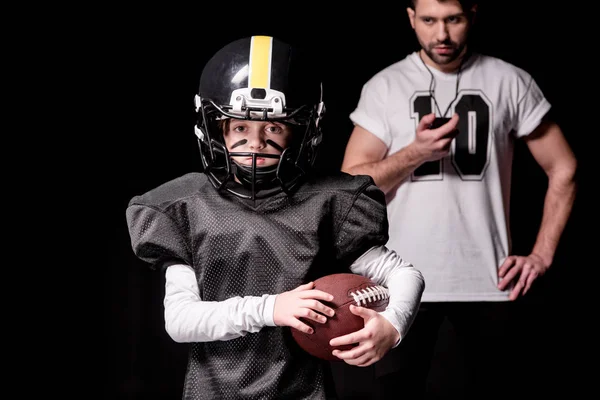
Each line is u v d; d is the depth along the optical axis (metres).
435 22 2.76
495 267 2.80
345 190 1.89
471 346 2.87
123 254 4.29
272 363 1.80
